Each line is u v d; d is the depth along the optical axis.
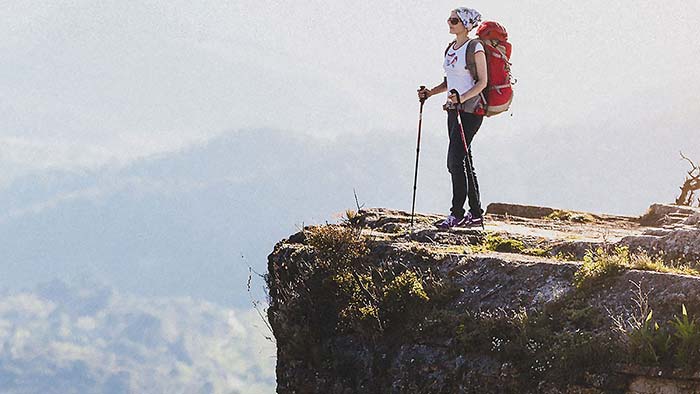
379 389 18.25
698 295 15.49
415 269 19.25
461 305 18.02
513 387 16.28
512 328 16.83
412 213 22.08
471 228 21.39
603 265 16.80
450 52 21.83
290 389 19.78
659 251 17.72
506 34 21.70
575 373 15.55
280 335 20.22
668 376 14.73
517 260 18.22
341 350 19.14
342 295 19.62
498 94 21.58
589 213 25.22
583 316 16.28
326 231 20.62
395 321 18.56
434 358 17.58
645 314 15.57
